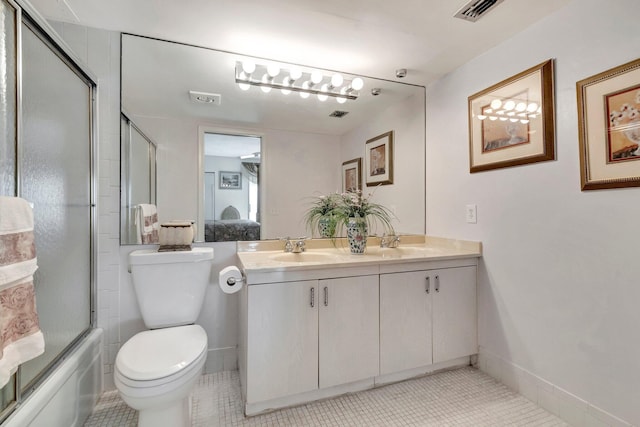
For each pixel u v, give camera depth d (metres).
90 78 1.69
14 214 0.98
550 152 1.60
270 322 1.60
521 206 1.78
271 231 2.18
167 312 1.71
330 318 1.71
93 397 1.64
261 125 2.16
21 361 0.98
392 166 2.48
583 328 1.49
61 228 1.43
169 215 1.96
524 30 1.74
